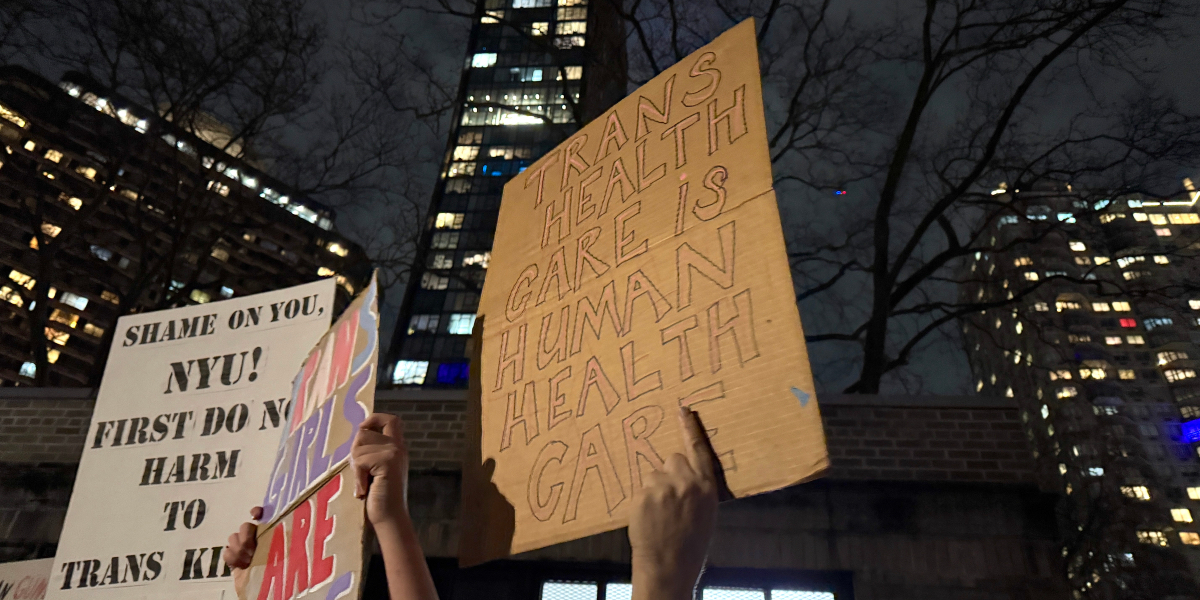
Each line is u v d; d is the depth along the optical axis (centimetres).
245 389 305
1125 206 1333
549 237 211
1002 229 1439
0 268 1471
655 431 148
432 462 622
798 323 134
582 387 171
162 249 1609
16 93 1418
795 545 549
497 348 204
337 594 157
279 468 227
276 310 319
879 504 561
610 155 207
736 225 157
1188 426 7612
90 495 299
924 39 1378
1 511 643
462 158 7194
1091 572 1245
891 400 609
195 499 287
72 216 1476
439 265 6875
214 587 266
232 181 1522
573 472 162
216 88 1402
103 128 1475
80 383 6588
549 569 570
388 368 1522
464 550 178
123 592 274
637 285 172
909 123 1422
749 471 127
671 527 102
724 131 175
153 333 333
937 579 532
